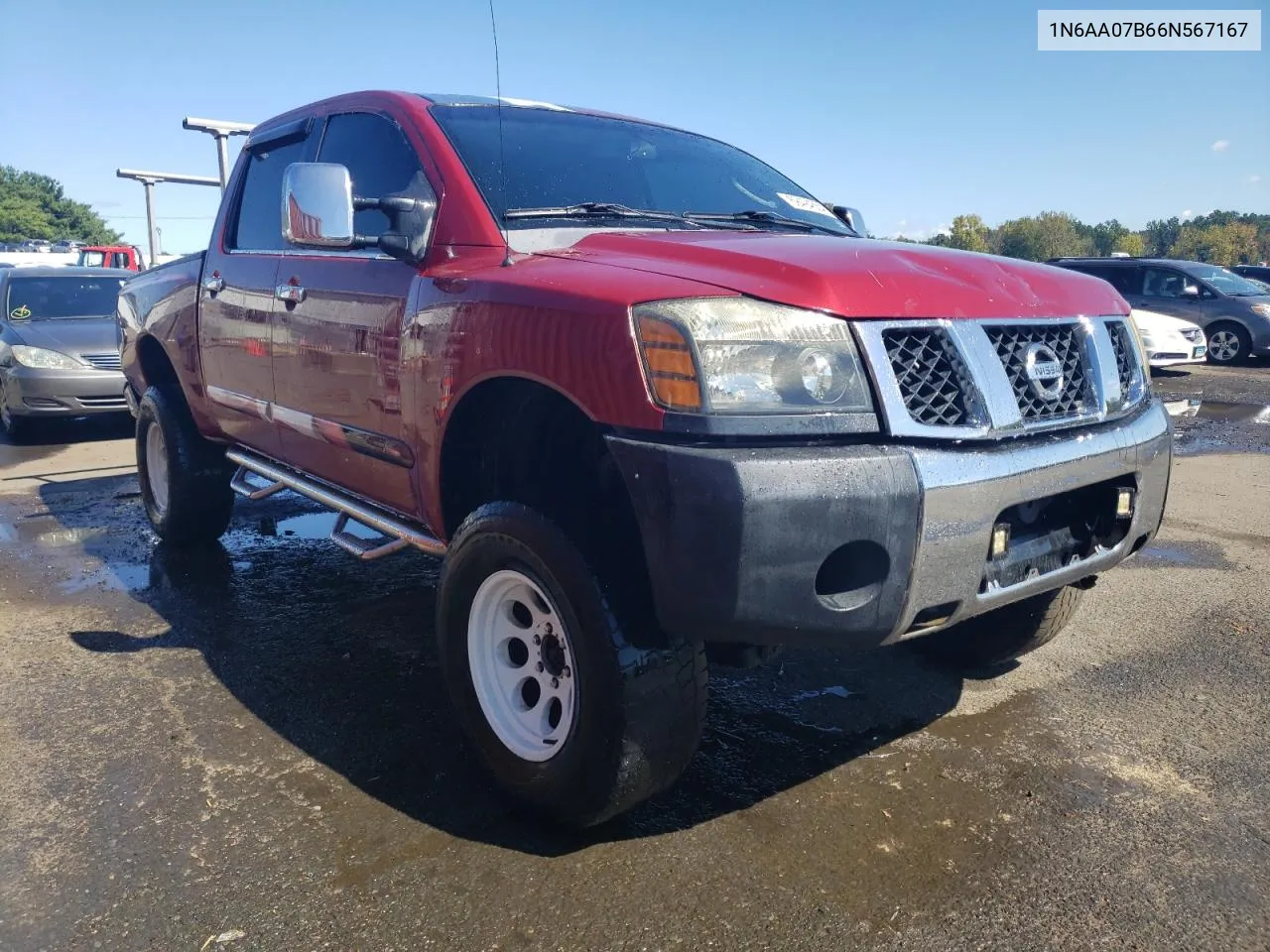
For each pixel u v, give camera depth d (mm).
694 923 2236
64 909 2285
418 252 3010
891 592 2203
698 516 2090
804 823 2654
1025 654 3584
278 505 6500
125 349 5480
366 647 3930
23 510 6398
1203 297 16469
